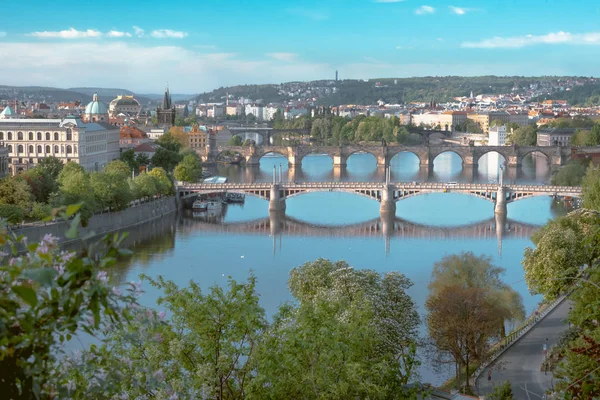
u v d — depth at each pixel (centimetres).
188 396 5353
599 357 4319
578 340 6538
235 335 6625
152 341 4362
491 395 10006
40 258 2620
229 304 6650
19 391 2544
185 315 6544
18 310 2617
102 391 3269
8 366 2481
